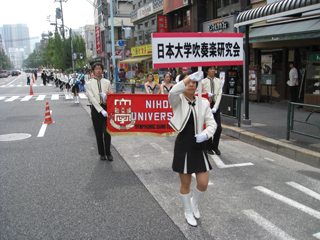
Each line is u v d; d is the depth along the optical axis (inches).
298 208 154.9
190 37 151.7
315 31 347.9
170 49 147.2
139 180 194.5
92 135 326.0
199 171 130.6
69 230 133.7
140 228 134.9
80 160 238.7
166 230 133.1
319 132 287.4
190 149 130.9
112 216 146.3
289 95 479.8
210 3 702.5
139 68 1176.8
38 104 601.0
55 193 174.4
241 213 149.3
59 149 271.3
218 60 162.4
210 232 131.5
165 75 298.2
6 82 1856.5
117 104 229.5
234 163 227.9
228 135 321.4
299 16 306.5
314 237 128.1
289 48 466.6
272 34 401.1
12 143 294.0
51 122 399.5
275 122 340.5
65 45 1726.1
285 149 245.6
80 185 186.4
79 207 156.2
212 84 240.4
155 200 164.4
